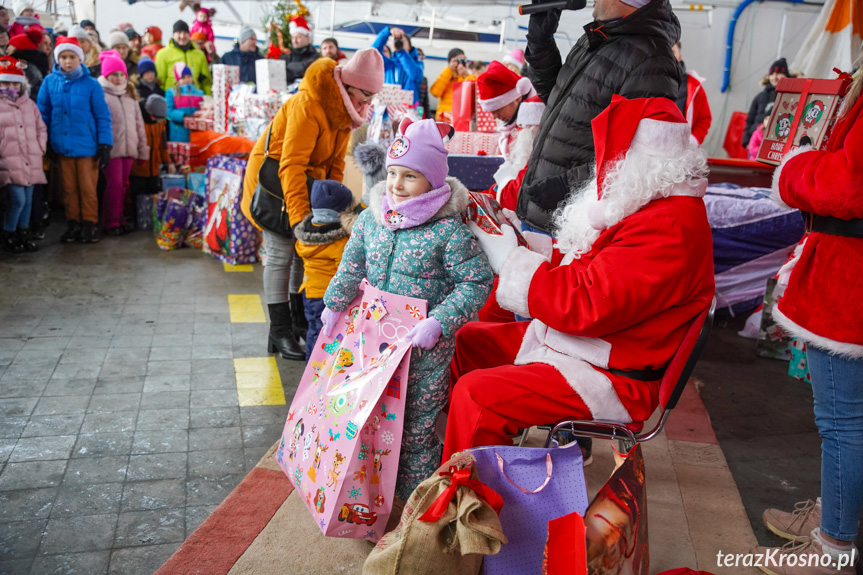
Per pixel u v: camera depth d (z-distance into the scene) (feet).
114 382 10.78
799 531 7.47
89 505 7.68
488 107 11.08
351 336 6.90
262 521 7.34
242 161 17.69
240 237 17.70
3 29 19.45
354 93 11.23
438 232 6.45
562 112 7.75
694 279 5.85
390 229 6.63
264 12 32.40
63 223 21.97
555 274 6.06
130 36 27.61
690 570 6.48
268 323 13.83
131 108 20.42
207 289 15.83
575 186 7.47
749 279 15.15
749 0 33.37
